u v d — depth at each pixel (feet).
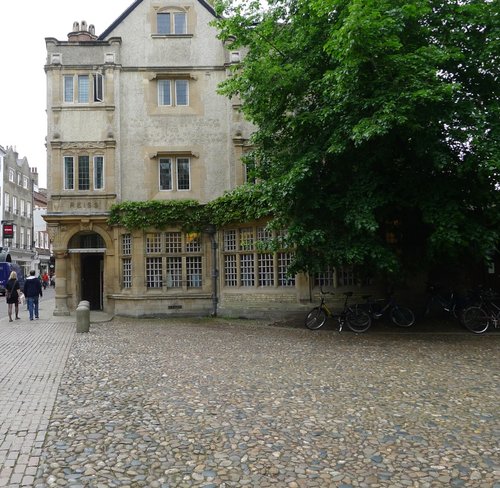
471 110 34.86
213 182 61.16
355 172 39.50
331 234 39.27
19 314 63.62
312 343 36.29
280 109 43.19
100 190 60.70
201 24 62.64
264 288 54.85
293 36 41.96
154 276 58.70
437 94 32.78
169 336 41.19
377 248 37.11
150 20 62.44
